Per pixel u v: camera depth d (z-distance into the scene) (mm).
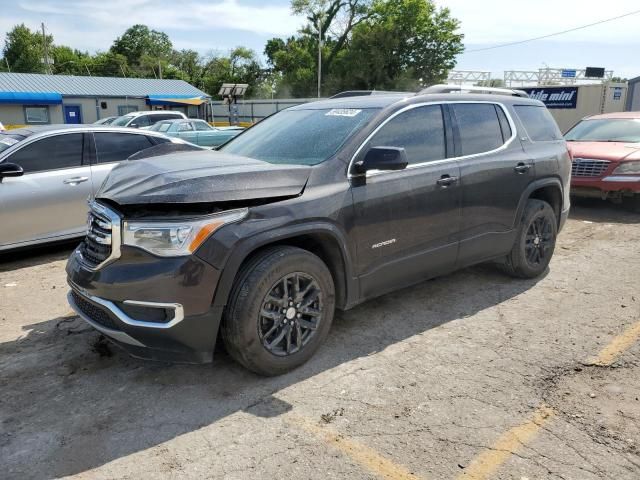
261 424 2990
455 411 3100
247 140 4555
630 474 2555
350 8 56062
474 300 4879
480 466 2623
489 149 4742
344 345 3969
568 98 22766
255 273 3230
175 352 3172
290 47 61031
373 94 4836
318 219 3479
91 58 83562
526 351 3859
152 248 3053
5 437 2902
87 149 6574
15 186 5969
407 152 4109
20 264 6211
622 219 8469
